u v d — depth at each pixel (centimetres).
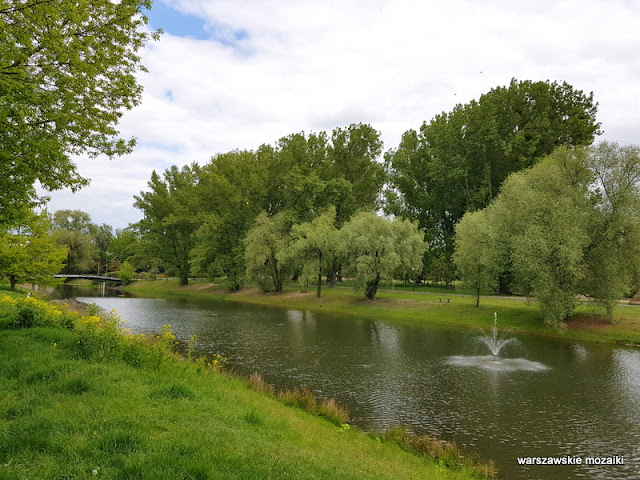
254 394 1366
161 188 8312
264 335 3084
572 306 3183
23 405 759
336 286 7012
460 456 1160
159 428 707
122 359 1237
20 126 994
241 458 602
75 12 1080
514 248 3469
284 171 6944
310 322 3888
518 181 3756
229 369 2033
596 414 1516
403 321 4072
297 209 6712
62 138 1194
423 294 5525
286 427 962
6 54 969
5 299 2231
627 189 3077
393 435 1244
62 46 1064
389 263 4603
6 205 1234
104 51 1261
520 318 3638
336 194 6469
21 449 569
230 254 7338
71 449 573
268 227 6222
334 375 1978
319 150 6869
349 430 1219
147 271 12231
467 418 1460
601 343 2948
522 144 5534
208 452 602
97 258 11475
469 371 2106
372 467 807
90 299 6097
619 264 3111
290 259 5909
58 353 1208
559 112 5931
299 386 1788
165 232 8350
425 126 7138
